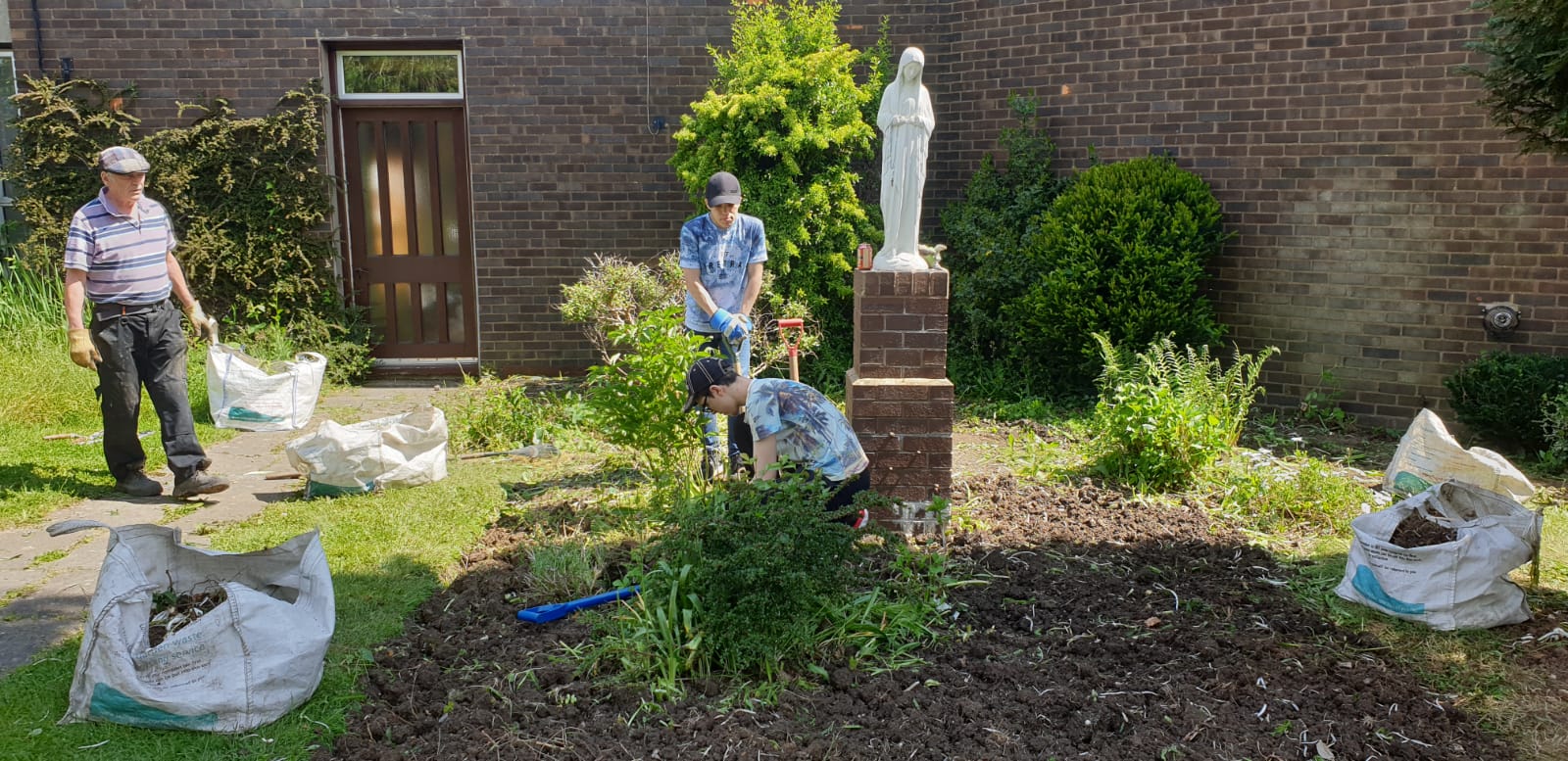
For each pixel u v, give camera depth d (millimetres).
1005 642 3832
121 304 5398
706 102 8312
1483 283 7148
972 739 3119
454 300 9641
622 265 8211
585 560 4227
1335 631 3969
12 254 9156
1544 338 7016
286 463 6430
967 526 5094
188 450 5520
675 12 8992
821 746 3055
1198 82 7914
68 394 7398
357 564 4465
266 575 3580
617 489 5680
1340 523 5188
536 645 3680
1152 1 8000
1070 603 4191
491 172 9133
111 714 3057
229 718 3068
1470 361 7246
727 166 8227
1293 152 7648
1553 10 4793
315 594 3418
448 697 3346
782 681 3428
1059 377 8344
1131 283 7559
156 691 3012
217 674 3082
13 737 3006
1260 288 7902
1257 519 5332
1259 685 3486
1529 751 3127
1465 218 7148
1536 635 3900
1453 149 7121
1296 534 5156
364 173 9414
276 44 8898
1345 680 3537
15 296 8805
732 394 4223
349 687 3365
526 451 6535
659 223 9242
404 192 9453
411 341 9648
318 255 9148
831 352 8727
